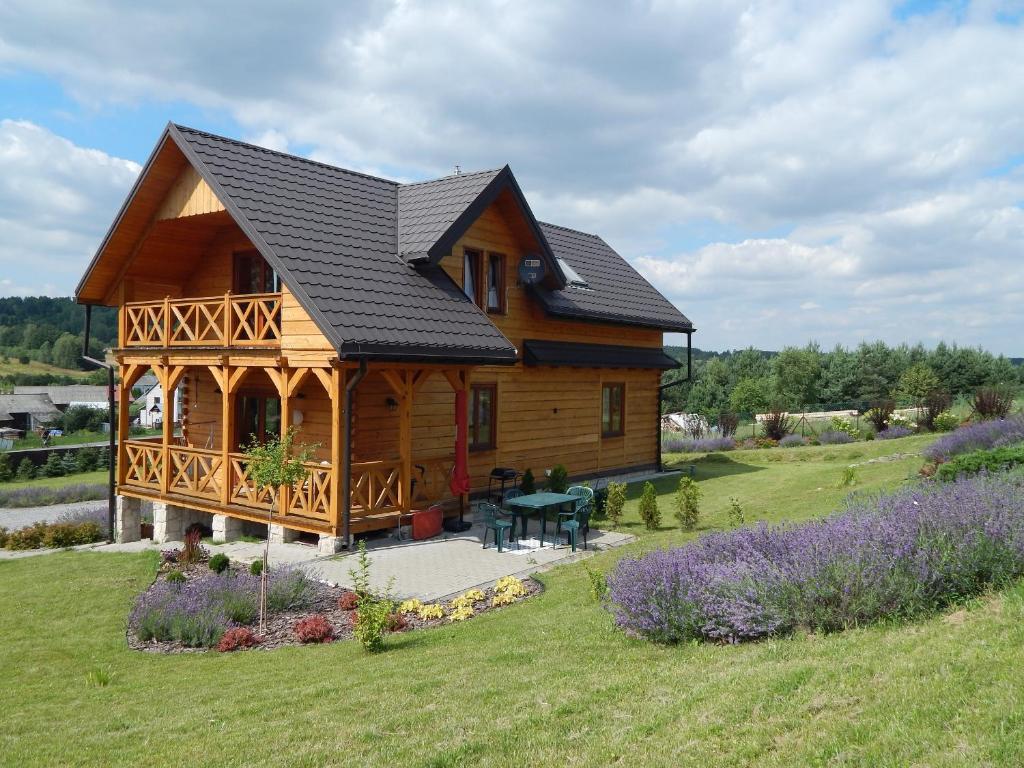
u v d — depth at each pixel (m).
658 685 5.78
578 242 22.80
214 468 14.33
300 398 14.82
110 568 12.92
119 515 16.66
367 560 11.77
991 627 5.54
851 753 4.14
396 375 12.91
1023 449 11.73
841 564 6.55
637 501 17.08
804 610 6.53
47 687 7.71
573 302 18.41
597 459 19.92
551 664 6.71
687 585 7.20
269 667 7.81
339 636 8.91
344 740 5.41
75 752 5.77
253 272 16.09
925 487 9.84
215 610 9.44
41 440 51.66
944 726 4.21
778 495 15.92
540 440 18.00
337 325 11.48
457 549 12.48
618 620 7.36
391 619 8.84
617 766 4.52
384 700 6.18
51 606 10.73
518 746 4.98
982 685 4.58
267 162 14.44
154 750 5.67
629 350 20.86
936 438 22.89
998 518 6.90
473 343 13.34
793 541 7.62
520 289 17.30
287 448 10.77
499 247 16.62
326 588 10.65
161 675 7.95
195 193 14.48
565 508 13.77
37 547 17.11
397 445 14.67
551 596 9.55
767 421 32.94
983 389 26.31
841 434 29.28
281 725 5.87
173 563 13.06
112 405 16.91
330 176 15.43
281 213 13.26
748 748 4.43
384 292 12.98
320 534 12.45
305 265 12.33
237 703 6.60
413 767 4.83
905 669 5.05
